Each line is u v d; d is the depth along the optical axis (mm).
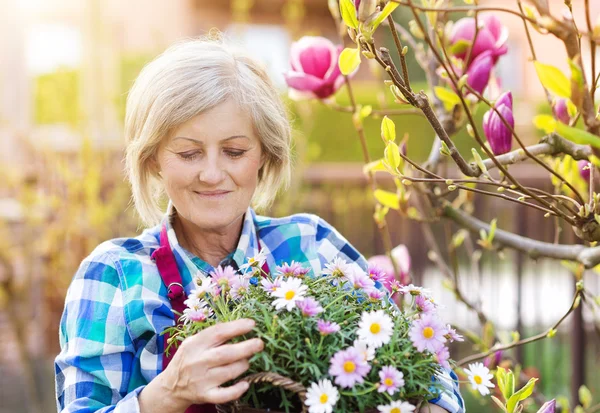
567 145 1171
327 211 4176
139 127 1332
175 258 1376
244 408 1076
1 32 5484
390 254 1782
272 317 1078
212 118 1253
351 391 1035
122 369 1309
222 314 1139
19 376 4246
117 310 1325
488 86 1523
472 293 3898
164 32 8617
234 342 1081
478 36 1484
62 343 1390
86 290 1355
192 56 1294
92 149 3959
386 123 1203
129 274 1360
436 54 1036
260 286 1169
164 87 1266
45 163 4062
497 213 3627
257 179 1475
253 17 9945
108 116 4684
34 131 5172
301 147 4125
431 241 2072
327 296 1137
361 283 1156
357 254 1541
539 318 3871
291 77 1624
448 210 1642
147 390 1161
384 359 1043
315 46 1615
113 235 4004
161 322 1316
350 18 1072
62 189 4000
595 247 1479
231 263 1416
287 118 1438
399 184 1590
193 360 1055
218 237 1414
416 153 6414
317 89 1631
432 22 1466
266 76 1388
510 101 1238
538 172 3504
